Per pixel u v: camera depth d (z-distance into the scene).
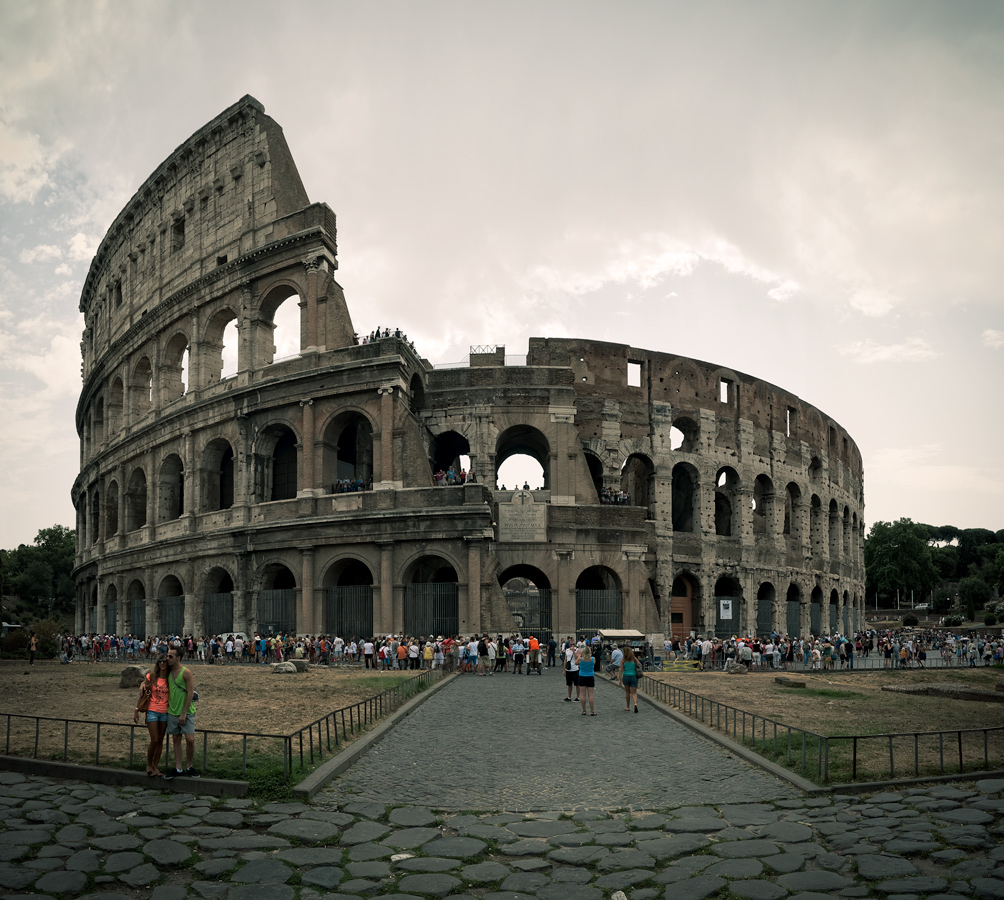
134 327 82.44
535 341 75.38
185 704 19.80
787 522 101.12
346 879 14.15
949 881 13.35
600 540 69.81
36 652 69.44
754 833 16.48
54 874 13.88
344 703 33.03
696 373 83.56
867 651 82.12
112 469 87.38
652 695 38.69
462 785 20.72
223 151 76.12
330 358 65.00
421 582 66.75
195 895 13.42
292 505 64.88
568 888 13.80
